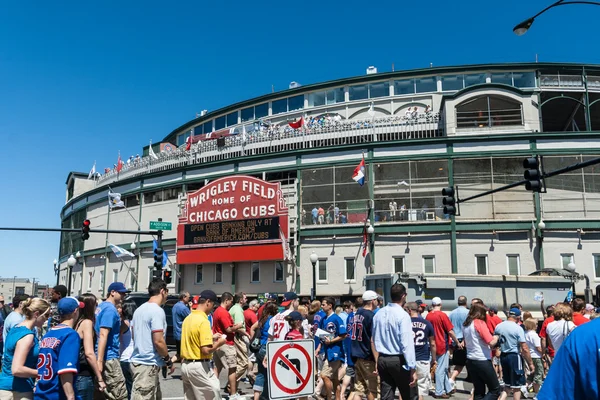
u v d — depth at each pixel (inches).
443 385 464.1
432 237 1126.4
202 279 1294.3
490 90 1174.3
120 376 313.4
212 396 306.8
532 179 613.3
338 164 1204.5
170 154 1459.2
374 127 1237.1
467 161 1149.1
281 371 263.1
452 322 488.1
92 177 2082.9
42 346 223.6
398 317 308.3
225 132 1688.0
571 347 97.7
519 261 1082.7
